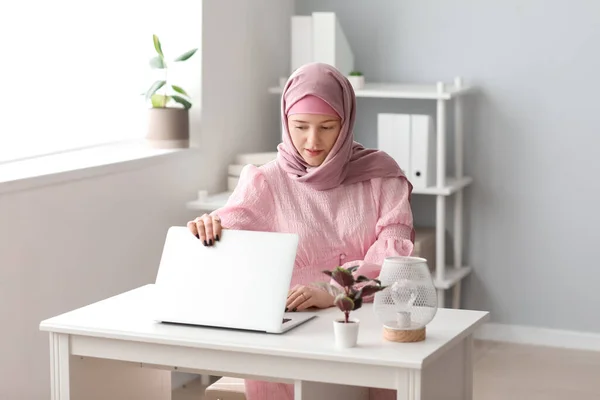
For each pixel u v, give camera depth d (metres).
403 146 4.89
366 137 5.51
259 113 5.32
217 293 2.60
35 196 3.69
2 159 4.02
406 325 2.42
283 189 2.97
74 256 3.93
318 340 2.44
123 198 4.22
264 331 2.53
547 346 5.26
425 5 5.33
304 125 2.88
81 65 4.52
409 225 2.96
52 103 4.34
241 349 2.41
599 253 5.15
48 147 4.32
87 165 4.02
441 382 2.49
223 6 4.89
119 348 2.58
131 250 4.30
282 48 5.51
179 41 4.74
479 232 5.34
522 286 5.30
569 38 5.09
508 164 5.25
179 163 4.62
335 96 2.88
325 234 2.94
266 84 5.37
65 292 3.88
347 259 2.95
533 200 5.23
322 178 2.92
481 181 5.31
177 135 4.64
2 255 3.54
